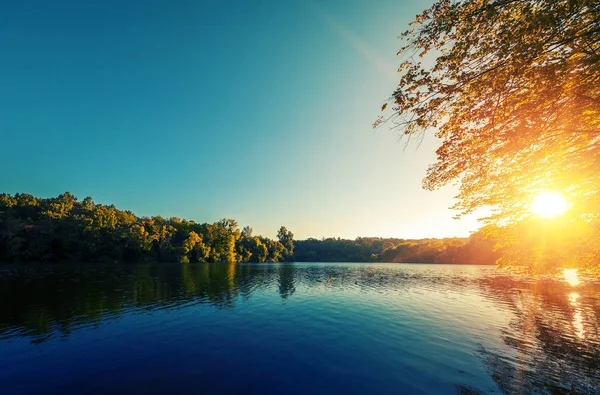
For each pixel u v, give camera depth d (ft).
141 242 300.81
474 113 27.89
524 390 38.50
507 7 22.15
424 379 40.88
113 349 50.83
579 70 23.94
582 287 132.16
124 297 97.86
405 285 141.90
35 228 251.19
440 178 36.22
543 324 68.80
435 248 416.46
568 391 38.50
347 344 53.88
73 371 42.42
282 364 45.09
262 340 55.77
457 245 371.56
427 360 47.16
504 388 38.91
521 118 27.50
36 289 110.52
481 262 361.30
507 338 58.39
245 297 103.09
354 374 41.98
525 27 20.77
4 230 240.53
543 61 23.72
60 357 47.34
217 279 161.99
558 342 56.39
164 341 55.01
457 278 177.37
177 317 72.23
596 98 24.26
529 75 23.06
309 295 109.60
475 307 87.51
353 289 127.54
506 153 33.88
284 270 260.42
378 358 47.62
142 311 78.07
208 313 76.69
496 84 24.04
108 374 41.52
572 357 49.11
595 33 21.13
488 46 23.76
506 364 46.09
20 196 312.91
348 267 320.29
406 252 464.24
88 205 375.66
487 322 70.08
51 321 67.56
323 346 52.75
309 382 39.52
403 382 39.88
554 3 19.86
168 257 334.85
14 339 55.57
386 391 37.47
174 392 36.81
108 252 287.69
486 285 140.46
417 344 54.29
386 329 63.46
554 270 43.60
